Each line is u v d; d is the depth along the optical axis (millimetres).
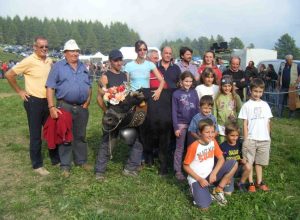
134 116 6148
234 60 8969
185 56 7773
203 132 5320
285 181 6344
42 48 6539
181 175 6293
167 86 7117
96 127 10789
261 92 5996
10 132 10383
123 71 6777
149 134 6371
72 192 5676
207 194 5172
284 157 7879
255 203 5301
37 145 6707
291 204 5301
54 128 6562
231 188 5641
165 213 5004
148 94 6320
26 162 7383
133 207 5207
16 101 18219
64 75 6457
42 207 5266
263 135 5926
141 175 6500
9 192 5852
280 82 14977
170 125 6379
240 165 5875
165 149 6461
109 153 6379
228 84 6297
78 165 6977
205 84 6645
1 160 7586
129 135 6250
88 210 5102
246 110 6004
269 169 6949
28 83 6582
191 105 6410
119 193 5703
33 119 6625
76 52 6480
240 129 6320
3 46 127562
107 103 6328
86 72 6750
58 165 7113
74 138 6852
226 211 5051
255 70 15516
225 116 6359
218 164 5395
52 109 6402
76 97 6562
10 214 5051
